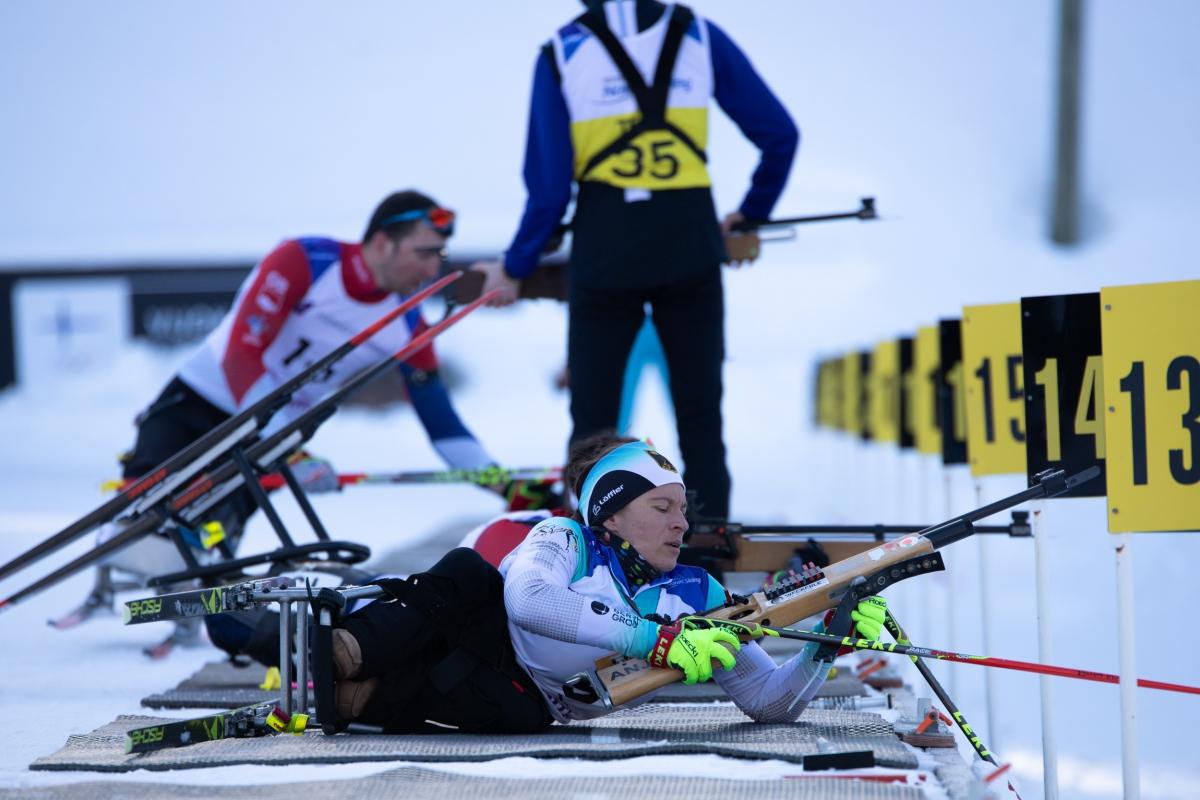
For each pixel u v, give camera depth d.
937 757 9.70
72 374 74.00
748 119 17.88
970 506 32.69
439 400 20.02
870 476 35.31
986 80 96.31
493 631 10.66
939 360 16.91
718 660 10.16
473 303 16.12
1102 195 84.38
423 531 33.34
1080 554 28.88
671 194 16.52
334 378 19.23
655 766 9.22
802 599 10.29
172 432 18.25
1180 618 22.12
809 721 11.24
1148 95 90.12
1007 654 19.50
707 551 14.33
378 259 18.33
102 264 74.56
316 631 10.47
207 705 13.27
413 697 10.59
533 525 13.25
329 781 8.80
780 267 84.25
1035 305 11.05
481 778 8.86
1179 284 9.88
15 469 58.94
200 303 74.06
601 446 11.05
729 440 66.06
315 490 19.41
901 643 10.97
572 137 16.83
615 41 16.62
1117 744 17.30
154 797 8.43
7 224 98.12
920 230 85.38
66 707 13.48
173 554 17.05
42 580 16.14
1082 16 79.62
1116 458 9.88
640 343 19.23
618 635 10.02
